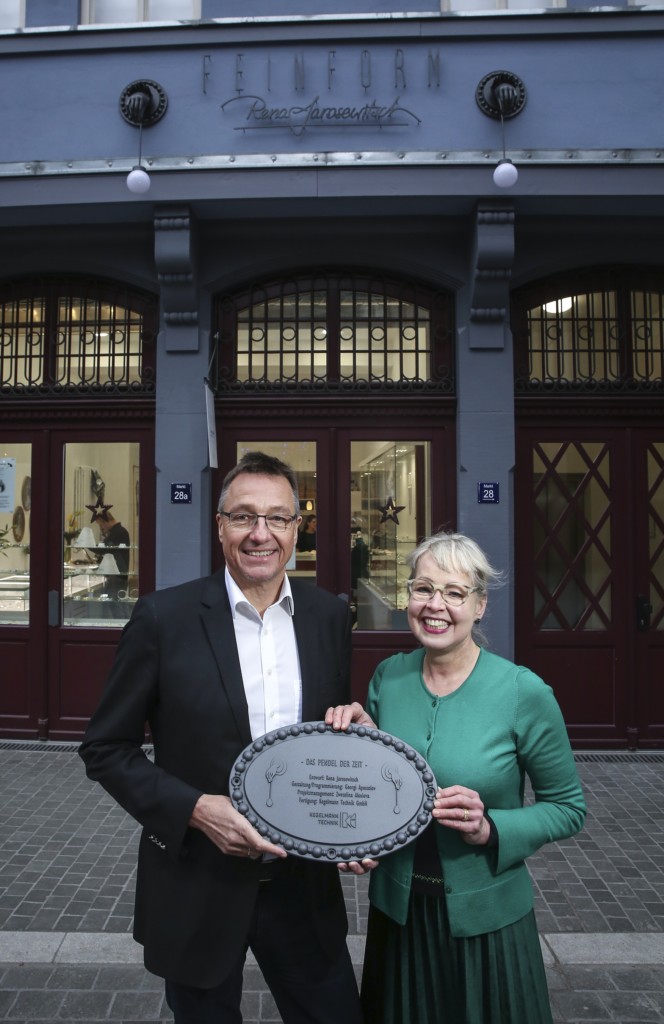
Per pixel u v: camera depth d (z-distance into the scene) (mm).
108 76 5348
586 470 5875
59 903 3398
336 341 5836
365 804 1589
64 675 5867
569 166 5133
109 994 2738
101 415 5867
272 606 1831
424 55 5273
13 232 5598
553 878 3678
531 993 1663
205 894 1654
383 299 5855
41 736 5812
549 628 5859
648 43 5266
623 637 5805
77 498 5922
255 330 5871
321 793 1601
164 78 5320
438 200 5203
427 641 1766
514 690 1735
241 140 5285
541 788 1754
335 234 5555
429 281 5762
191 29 5285
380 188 5141
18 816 4383
